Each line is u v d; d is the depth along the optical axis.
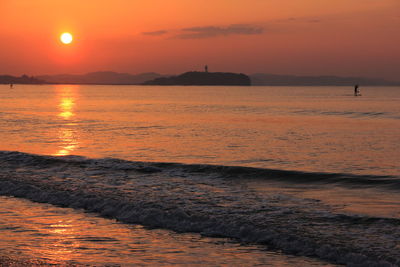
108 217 17.23
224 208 17.33
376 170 29.91
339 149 40.34
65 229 15.65
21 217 17.27
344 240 13.34
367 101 167.25
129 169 26.39
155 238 14.59
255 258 12.64
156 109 114.69
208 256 12.88
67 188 21.28
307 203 18.47
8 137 50.66
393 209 17.52
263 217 15.95
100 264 12.31
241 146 42.56
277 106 129.50
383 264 11.63
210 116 87.31
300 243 13.38
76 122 72.38
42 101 166.12
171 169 26.36
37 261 12.52
